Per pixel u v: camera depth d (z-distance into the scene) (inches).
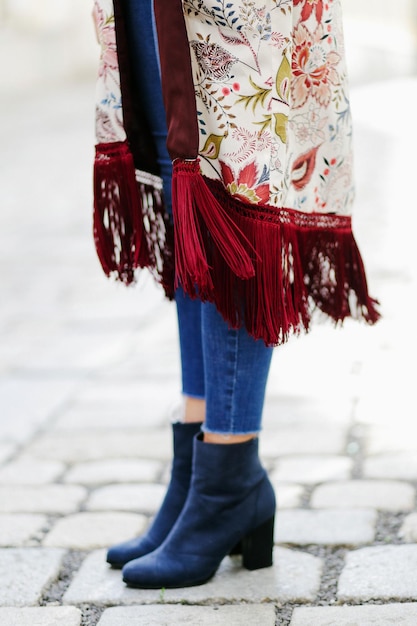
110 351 157.0
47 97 690.2
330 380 131.0
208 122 69.9
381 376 130.3
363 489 96.6
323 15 72.6
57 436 120.8
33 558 87.1
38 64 760.3
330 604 74.9
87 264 224.8
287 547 85.4
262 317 70.0
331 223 76.2
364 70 671.1
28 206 308.7
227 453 76.9
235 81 68.8
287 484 99.9
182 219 66.6
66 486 104.7
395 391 124.2
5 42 721.0
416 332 146.4
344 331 151.7
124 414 127.0
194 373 80.7
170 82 67.2
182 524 78.7
